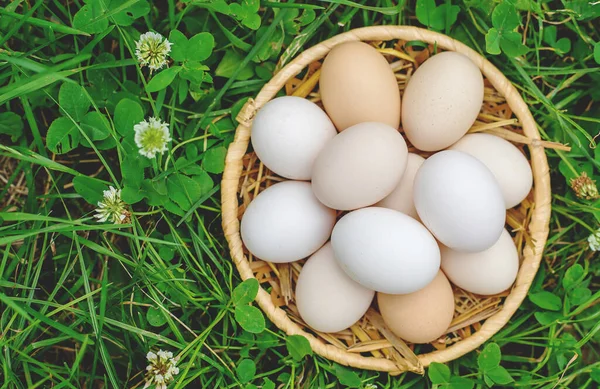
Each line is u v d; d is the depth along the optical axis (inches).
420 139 21.9
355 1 22.9
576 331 23.8
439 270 22.0
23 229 22.1
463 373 23.5
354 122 21.7
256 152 21.9
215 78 23.4
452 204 20.3
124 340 22.6
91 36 22.5
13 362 21.3
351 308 21.6
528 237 22.3
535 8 22.7
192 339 22.9
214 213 23.2
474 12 23.0
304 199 21.7
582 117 23.2
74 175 22.5
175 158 23.1
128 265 22.6
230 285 22.2
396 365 21.9
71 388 20.9
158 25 22.7
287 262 22.2
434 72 21.5
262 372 23.2
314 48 22.1
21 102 22.5
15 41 22.5
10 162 23.1
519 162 21.9
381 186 20.8
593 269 23.6
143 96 22.6
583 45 23.4
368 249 20.5
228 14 21.7
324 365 22.4
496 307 22.5
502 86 22.2
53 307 22.6
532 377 23.2
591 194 22.5
